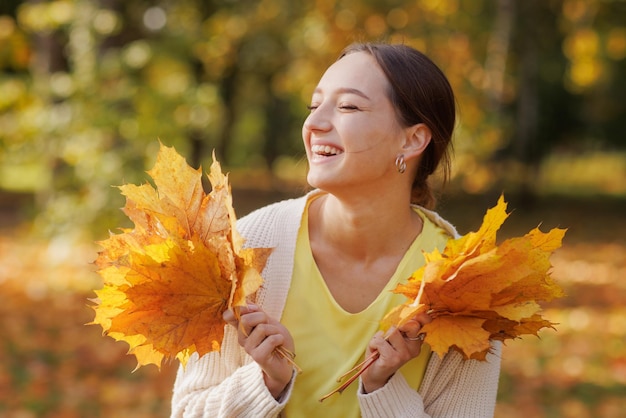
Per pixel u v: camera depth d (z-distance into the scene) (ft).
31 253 40.29
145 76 39.86
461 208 70.49
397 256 8.39
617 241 57.57
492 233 7.23
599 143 102.73
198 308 7.30
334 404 8.12
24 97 40.65
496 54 54.80
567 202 85.20
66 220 38.83
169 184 7.43
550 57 74.95
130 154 38.06
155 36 42.45
